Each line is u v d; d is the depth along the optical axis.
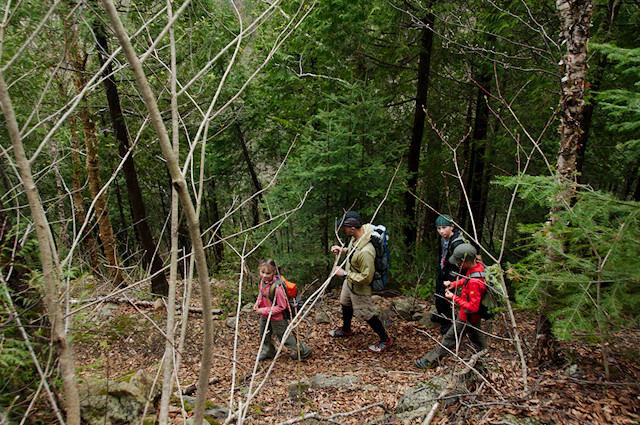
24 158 1.21
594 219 2.41
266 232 7.03
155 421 2.43
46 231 1.29
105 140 7.48
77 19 1.98
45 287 1.29
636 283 2.16
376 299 6.33
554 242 2.40
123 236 11.50
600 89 4.59
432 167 9.13
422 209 12.50
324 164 6.24
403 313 5.72
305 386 3.48
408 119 8.95
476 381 3.03
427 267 6.94
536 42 5.52
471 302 3.38
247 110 10.66
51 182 7.53
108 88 5.94
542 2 5.00
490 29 6.23
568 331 2.23
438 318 4.75
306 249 6.89
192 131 7.14
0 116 3.46
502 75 7.51
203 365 1.16
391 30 7.21
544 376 2.90
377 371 3.94
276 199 6.95
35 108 1.63
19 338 1.91
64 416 1.96
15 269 2.11
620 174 7.86
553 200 2.34
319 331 5.43
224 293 6.74
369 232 4.34
